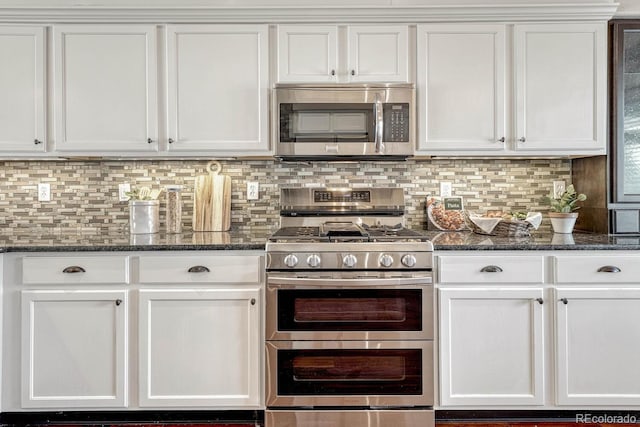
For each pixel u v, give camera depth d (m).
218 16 2.24
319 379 1.96
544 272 1.96
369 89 2.24
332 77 2.27
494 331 1.96
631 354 1.96
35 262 1.94
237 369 1.97
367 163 2.61
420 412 1.96
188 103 2.27
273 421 1.96
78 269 1.94
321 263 1.92
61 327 1.96
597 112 2.27
